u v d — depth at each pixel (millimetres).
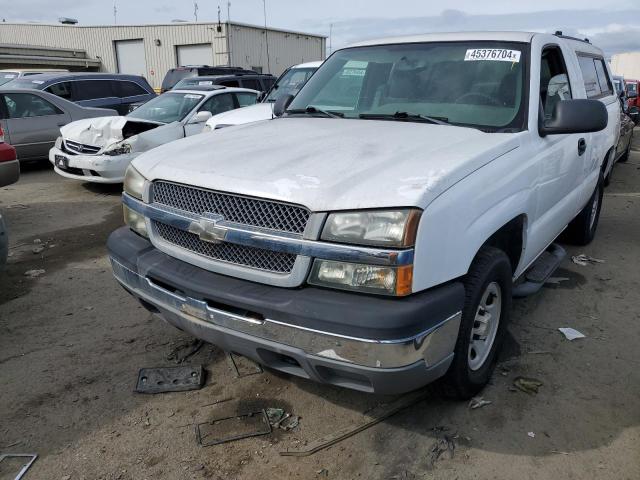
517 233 3348
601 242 6047
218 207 2602
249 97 10500
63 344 3754
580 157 4336
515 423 2902
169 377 3311
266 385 3258
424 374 2424
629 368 3430
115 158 8117
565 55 4270
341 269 2316
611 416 2961
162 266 2807
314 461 2643
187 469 2598
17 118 9883
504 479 2520
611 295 4551
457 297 2457
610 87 6367
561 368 3424
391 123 3414
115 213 7387
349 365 2299
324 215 2332
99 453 2701
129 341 3789
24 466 2611
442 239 2363
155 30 31000
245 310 2494
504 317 3186
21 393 3180
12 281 4902
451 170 2500
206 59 30250
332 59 4418
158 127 8766
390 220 2252
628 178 9992
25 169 10594
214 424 2914
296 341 2373
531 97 3371
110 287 4766
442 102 3533
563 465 2604
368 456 2674
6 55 27562
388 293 2264
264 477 2547
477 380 3021
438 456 2666
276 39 32906
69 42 33125
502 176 2850
